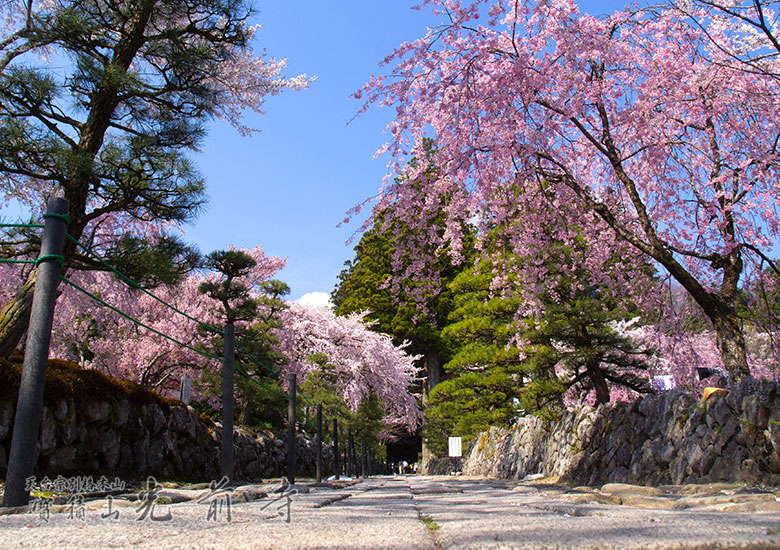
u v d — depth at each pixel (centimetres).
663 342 1122
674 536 127
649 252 802
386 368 2444
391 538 154
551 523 177
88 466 638
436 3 657
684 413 773
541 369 1446
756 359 1256
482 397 1889
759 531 128
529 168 763
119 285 1093
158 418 788
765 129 819
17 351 725
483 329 1780
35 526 192
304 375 2008
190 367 1560
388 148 755
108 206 774
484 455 2372
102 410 663
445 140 750
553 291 1289
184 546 139
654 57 761
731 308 801
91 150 796
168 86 841
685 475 727
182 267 844
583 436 1127
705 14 767
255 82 1147
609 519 187
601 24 666
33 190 997
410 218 783
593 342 1383
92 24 775
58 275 352
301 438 1861
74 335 1500
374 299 3138
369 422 2355
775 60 822
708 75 783
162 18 881
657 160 770
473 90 723
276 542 145
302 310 2197
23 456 317
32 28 776
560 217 891
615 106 784
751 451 618
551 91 743
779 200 799
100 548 137
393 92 709
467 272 1816
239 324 1530
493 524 185
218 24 905
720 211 819
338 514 245
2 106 727
